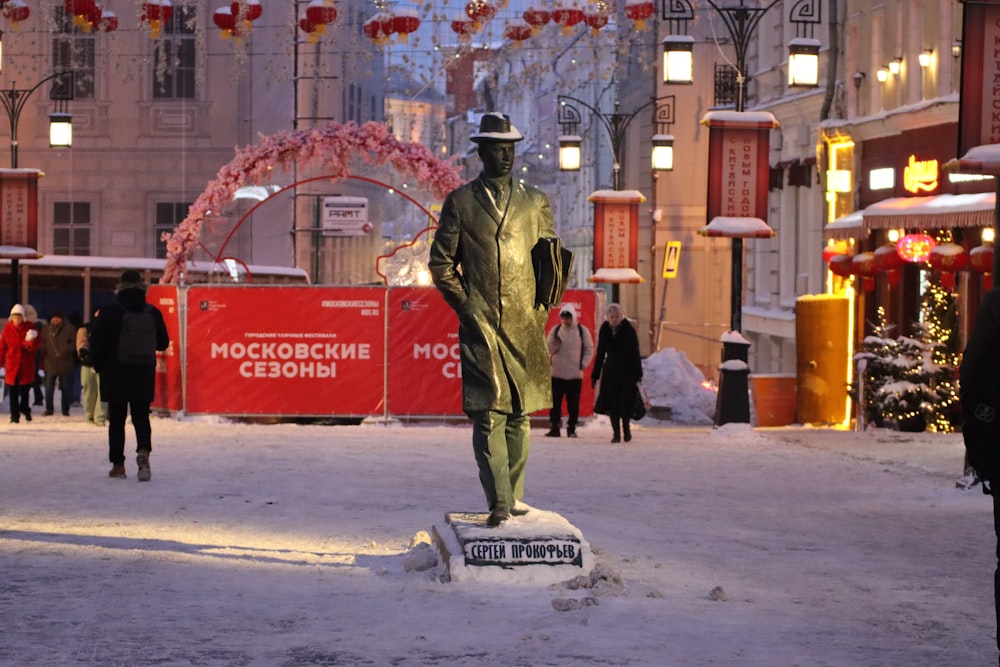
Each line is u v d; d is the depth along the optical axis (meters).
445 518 10.41
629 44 38.31
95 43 50.03
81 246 50.56
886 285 30.05
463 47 38.09
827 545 11.76
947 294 26.66
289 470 16.84
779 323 39.12
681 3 25.55
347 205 45.41
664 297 48.88
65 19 49.22
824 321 29.86
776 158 39.81
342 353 25.11
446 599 8.88
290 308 25.05
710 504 14.41
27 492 14.34
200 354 25.14
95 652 7.19
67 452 18.69
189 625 7.91
